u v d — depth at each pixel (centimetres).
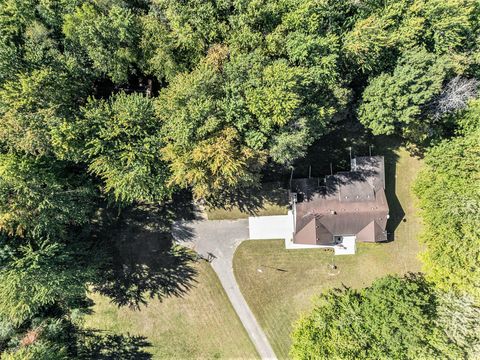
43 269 2859
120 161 2714
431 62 2695
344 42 2686
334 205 3262
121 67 2852
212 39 2662
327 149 3462
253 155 2630
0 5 2698
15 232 2920
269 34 2586
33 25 2716
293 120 2633
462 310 2920
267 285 3569
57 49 2838
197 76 2436
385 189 3466
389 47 2720
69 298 3566
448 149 3039
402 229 3472
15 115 2500
